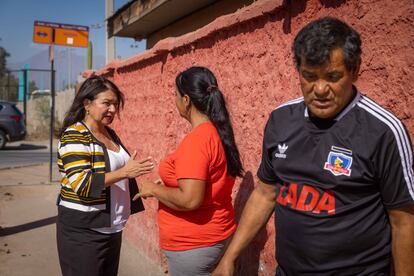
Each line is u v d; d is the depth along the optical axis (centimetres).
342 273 164
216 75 343
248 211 205
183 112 253
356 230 159
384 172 152
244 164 311
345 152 158
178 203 233
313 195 166
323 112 157
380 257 161
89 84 287
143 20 794
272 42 277
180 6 686
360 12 212
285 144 176
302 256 172
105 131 306
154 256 479
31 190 910
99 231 281
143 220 516
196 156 230
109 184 269
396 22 193
